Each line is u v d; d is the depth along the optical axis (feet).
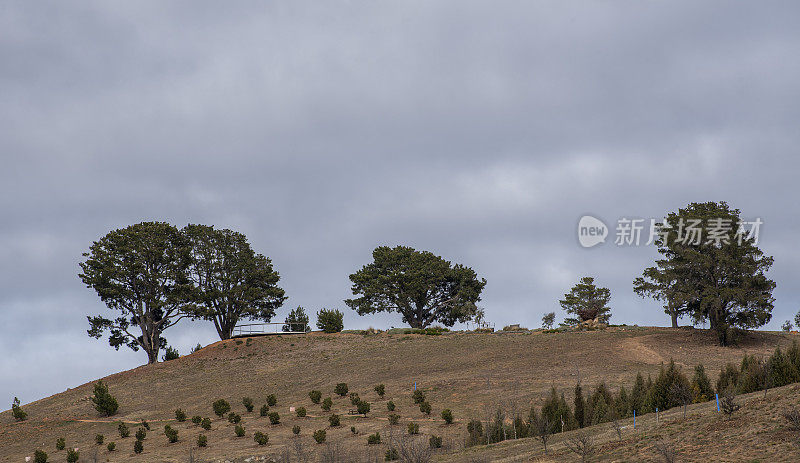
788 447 110.11
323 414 219.61
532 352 284.41
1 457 213.05
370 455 165.78
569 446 135.64
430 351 308.40
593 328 331.57
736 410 133.49
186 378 312.91
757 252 282.77
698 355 263.70
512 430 174.40
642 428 145.18
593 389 215.31
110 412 258.78
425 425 194.08
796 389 143.02
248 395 267.80
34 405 297.94
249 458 172.65
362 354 319.27
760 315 276.00
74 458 191.83
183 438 204.64
